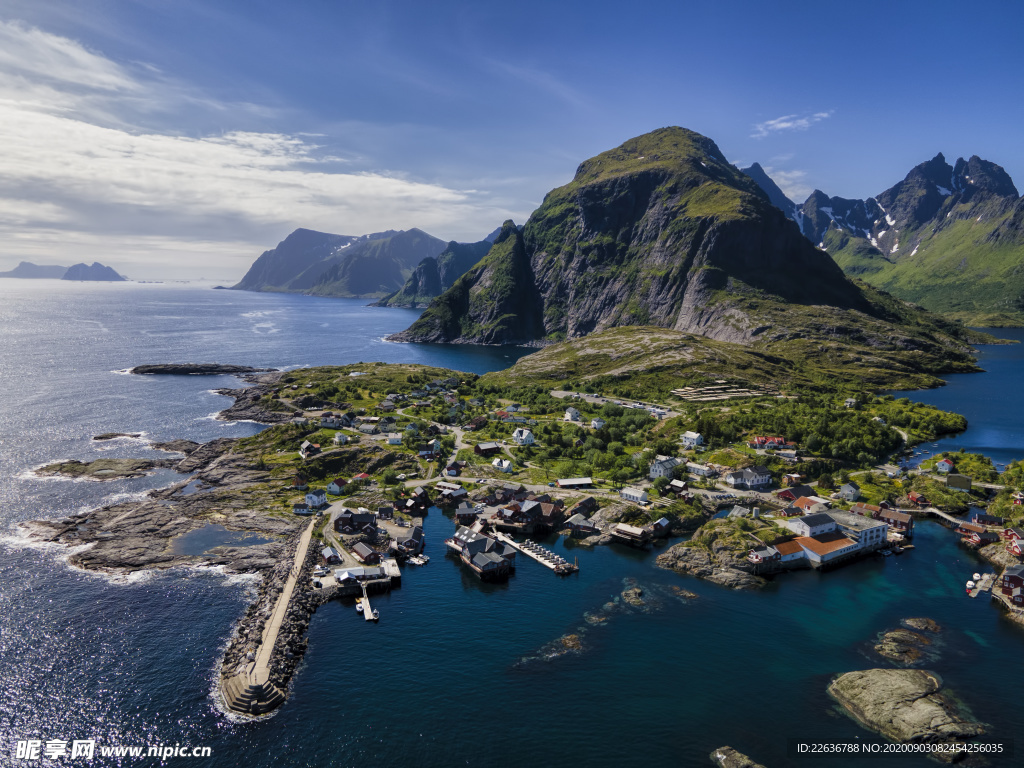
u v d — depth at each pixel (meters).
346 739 81.75
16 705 87.50
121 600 115.44
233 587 121.00
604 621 111.12
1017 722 84.75
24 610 111.31
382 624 109.69
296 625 106.69
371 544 140.25
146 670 95.31
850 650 102.44
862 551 138.88
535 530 154.12
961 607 116.81
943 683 92.75
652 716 86.06
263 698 88.25
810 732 83.12
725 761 77.25
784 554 132.62
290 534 144.50
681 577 129.50
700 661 99.00
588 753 79.31
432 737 82.06
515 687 92.25
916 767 76.75
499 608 115.62
